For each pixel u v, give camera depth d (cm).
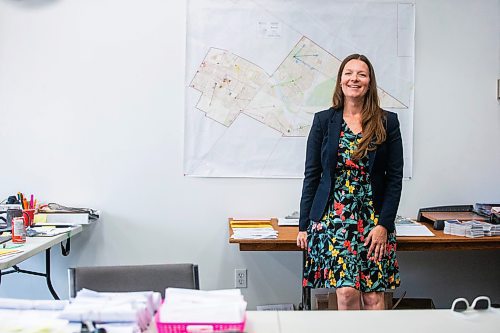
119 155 321
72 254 322
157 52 319
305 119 323
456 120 329
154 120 321
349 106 240
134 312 133
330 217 234
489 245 266
